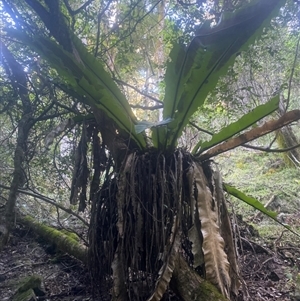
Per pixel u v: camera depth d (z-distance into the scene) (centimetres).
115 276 190
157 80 416
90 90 182
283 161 630
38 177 365
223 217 204
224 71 179
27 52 277
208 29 164
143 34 342
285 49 360
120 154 212
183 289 186
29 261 325
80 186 235
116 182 204
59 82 278
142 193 192
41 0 264
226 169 660
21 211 408
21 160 237
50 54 183
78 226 384
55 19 205
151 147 204
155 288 175
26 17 288
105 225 212
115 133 217
